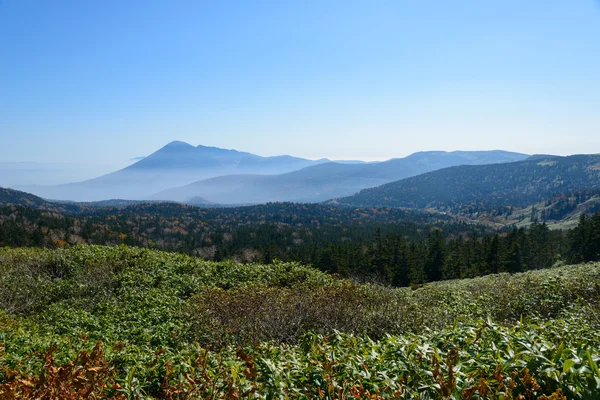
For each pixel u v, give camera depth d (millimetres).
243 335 7789
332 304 8977
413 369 3400
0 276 12680
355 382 3332
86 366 3508
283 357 4590
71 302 11344
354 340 5031
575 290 9703
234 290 12266
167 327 8781
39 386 3287
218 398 3371
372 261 56281
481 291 12680
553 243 69625
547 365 2893
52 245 66625
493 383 2959
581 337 5102
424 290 15016
